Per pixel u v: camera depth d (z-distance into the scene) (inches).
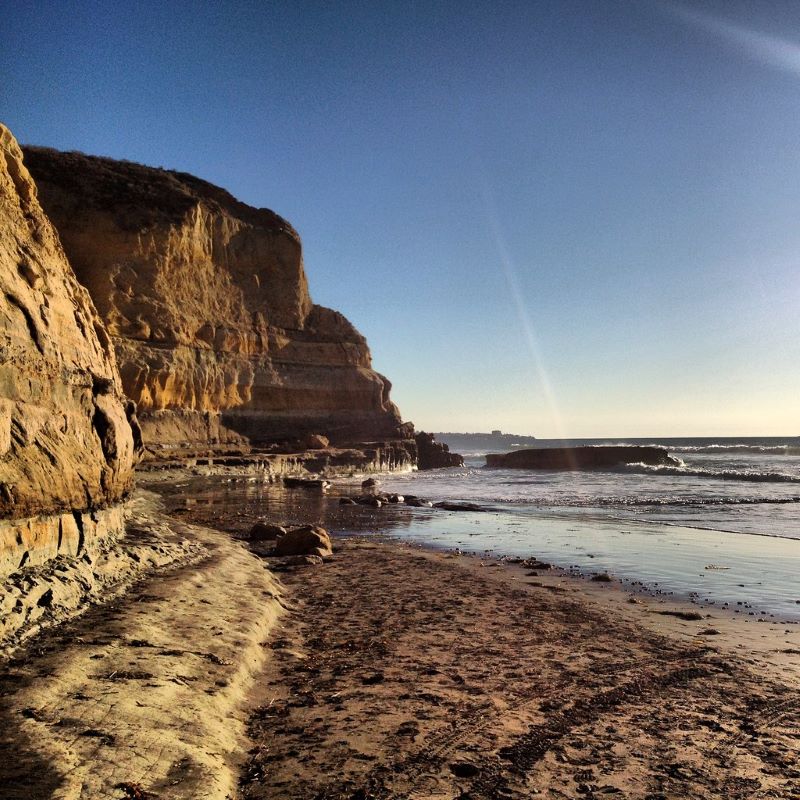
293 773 187.2
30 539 282.5
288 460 1941.4
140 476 1492.4
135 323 1796.3
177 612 307.3
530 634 347.9
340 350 2613.2
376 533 816.9
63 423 331.9
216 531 709.3
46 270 350.6
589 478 1999.3
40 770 150.3
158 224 1899.6
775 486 1565.0
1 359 268.7
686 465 2497.5
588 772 190.5
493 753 201.8
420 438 2910.9
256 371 2240.4
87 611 283.0
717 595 462.6
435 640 332.8
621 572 553.3
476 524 908.0
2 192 330.6
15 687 192.1
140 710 196.2
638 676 279.4
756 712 239.8
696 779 187.0
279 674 275.1
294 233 2623.0
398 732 216.2
